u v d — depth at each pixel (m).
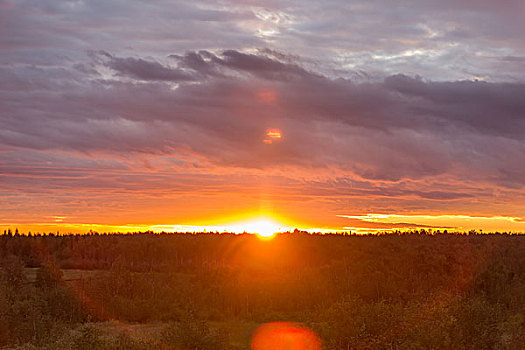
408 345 19.66
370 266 67.88
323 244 94.81
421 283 58.81
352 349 22.47
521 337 20.56
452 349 19.16
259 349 32.09
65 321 45.34
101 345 23.19
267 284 61.19
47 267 59.91
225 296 56.88
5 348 35.09
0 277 57.00
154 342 26.09
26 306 41.78
